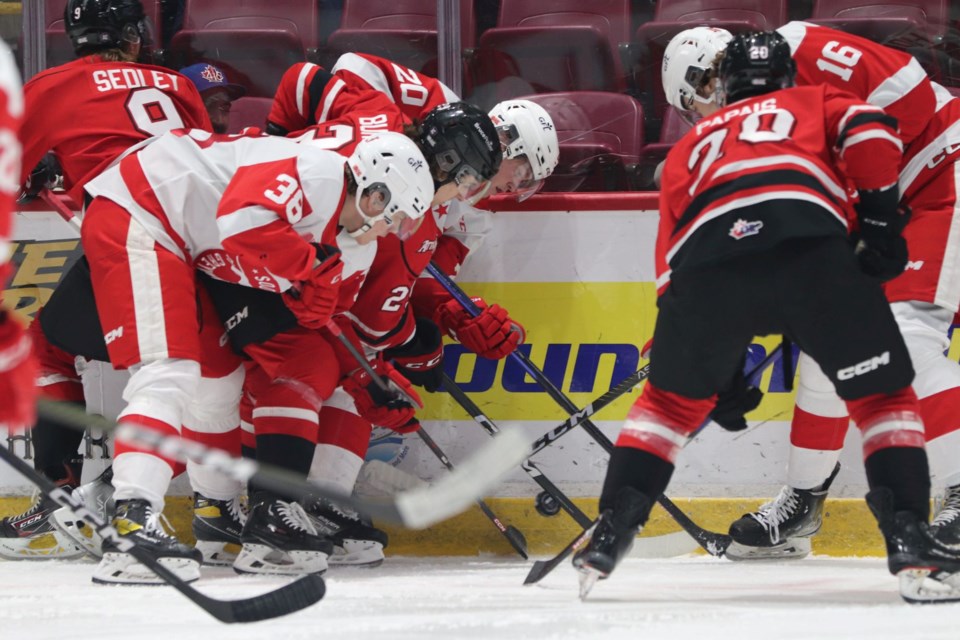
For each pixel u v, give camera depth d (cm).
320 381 1263
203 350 1257
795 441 1346
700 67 1301
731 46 1028
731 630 714
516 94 1642
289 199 1112
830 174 927
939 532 1182
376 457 1496
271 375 1252
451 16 1616
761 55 1009
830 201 909
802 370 1322
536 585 1119
